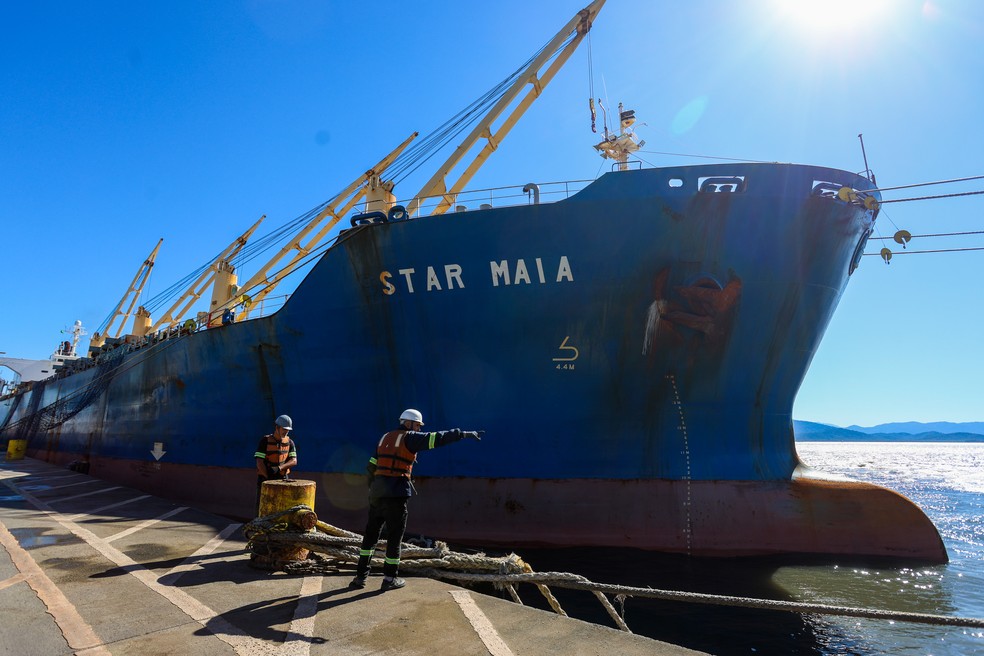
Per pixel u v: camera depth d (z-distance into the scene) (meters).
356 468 12.57
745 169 10.41
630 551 10.49
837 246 11.08
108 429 22.66
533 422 11.21
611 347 10.88
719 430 11.13
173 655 3.85
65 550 7.12
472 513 11.21
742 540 10.48
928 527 10.48
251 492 14.72
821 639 6.95
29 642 4.04
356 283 12.16
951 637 7.05
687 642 6.80
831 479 11.34
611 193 10.55
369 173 17.25
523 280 10.91
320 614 4.77
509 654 3.97
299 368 13.45
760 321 10.90
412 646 4.09
